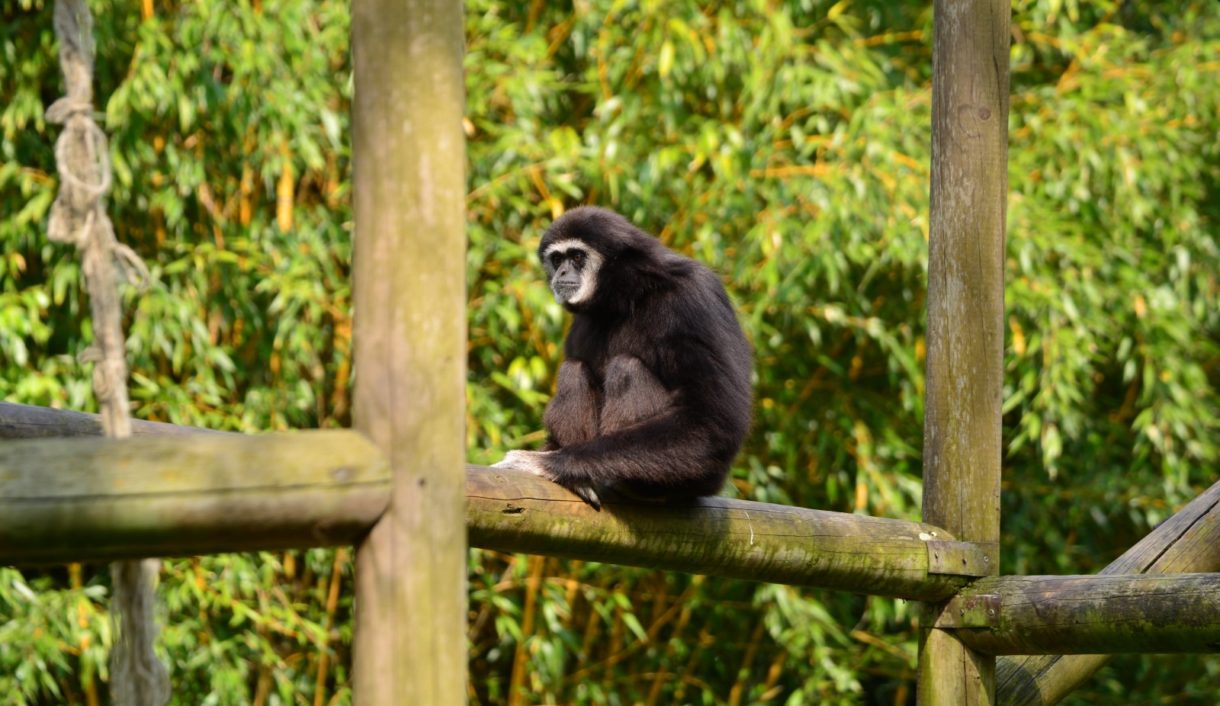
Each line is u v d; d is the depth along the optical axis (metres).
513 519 5.69
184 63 10.58
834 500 12.42
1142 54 13.63
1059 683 7.61
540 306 11.12
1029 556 13.49
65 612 10.30
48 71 11.48
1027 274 11.51
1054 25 13.72
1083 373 12.14
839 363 13.24
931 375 7.42
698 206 11.78
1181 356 12.70
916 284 12.78
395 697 4.09
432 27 4.18
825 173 11.48
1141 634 6.16
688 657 13.19
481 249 11.48
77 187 3.84
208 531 3.90
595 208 7.89
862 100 12.25
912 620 13.41
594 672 12.73
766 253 11.38
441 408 4.18
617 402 7.21
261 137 11.03
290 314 10.80
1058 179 12.52
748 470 12.37
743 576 6.64
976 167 7.28
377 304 4.16
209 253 11.05
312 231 11.55
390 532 4.13
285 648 12.16
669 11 11.76
